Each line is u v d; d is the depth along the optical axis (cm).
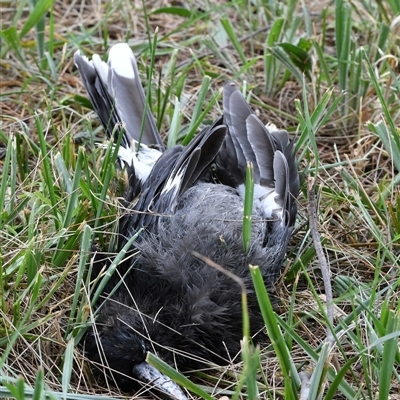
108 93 808
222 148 743
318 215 713
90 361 594
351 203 726
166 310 620
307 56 892
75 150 823
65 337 602
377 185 738
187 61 927
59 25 1010
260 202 709
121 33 1004
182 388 593
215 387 586
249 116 737
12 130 842
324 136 862
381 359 550
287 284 692
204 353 619
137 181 726
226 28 904
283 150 740
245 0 999
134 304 627
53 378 588
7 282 624
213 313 618
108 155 712
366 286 646
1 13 1021
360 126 831
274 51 875
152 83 891
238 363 613
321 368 518
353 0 955
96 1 1038
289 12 952
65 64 937
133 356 596
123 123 736
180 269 636
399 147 732
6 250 652
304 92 739
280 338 509
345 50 852
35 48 956
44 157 684
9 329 596
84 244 611
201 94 798
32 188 723
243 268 647
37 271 613
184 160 687
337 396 571
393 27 888
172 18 1021
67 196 672
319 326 641
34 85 915
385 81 854
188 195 704
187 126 833
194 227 665
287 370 514
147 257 647
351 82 856
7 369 577
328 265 669
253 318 638
